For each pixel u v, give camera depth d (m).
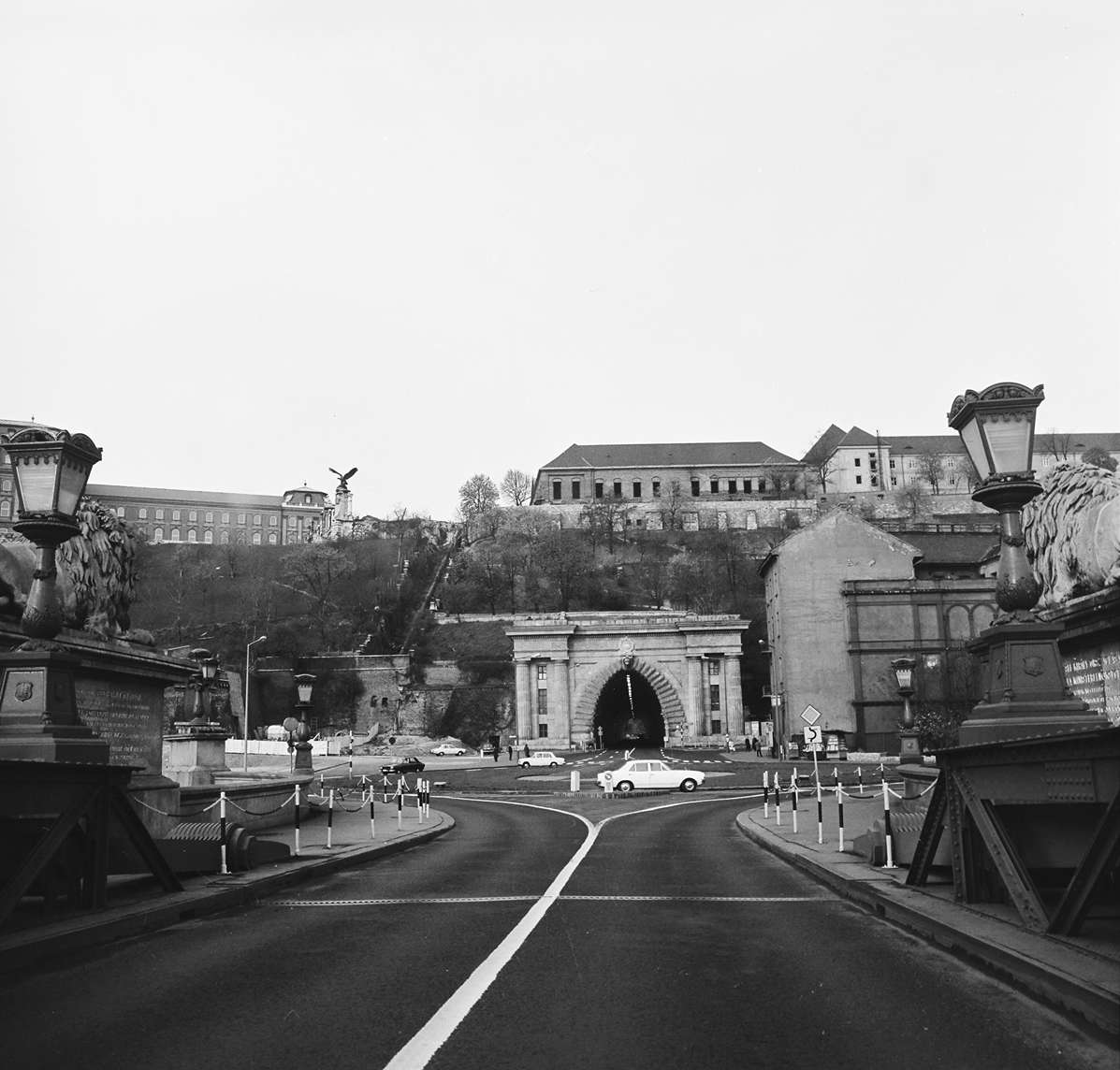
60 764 9.49
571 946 9.64
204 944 9.84
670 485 182.88
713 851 20.08
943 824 11.41
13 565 15.27
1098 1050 5.98
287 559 153.25
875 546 74.69
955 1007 7.04
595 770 65.12
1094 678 13.23
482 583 146.25
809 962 8.72
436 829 25.62
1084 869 7.82
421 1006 7.29
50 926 9.64
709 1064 5.88
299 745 30.23
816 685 72.94
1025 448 10.06
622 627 95.50
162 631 128.75
